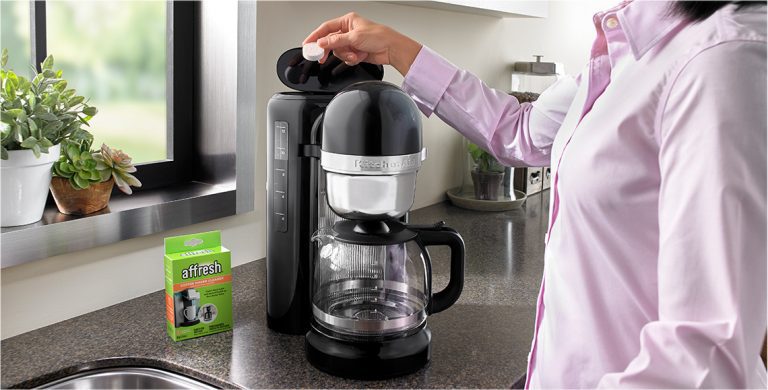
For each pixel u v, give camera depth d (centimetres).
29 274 112
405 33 196
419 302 104
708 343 59
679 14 71
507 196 220
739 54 63
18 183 109
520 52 261
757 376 84
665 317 63
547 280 86
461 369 104
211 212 141
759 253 60
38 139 109
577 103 90
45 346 107
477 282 146
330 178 98
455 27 219
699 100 63
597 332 78
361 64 121
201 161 154
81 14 368
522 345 113
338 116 94
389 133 93
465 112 125
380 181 94
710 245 60
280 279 112
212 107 150
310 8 162
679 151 64
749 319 59
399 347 100
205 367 102
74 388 100
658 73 71
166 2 147
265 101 154
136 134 383
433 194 225
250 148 150
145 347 108
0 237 104
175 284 108
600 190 75
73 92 121
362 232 98
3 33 186
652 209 73
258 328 117
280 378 99
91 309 122
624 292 76
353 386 98
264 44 151
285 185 110
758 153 60
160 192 142
